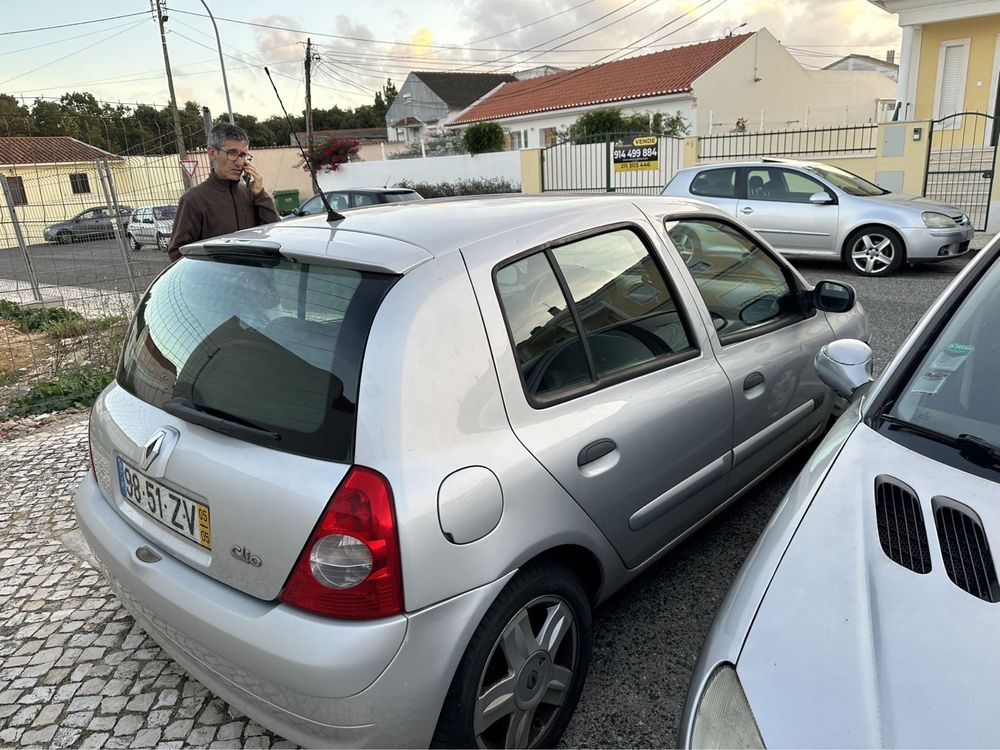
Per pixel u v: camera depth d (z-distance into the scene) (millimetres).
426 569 1659
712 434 2621
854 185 9641
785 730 1259
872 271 9125
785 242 9664
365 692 1613
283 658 1629
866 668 1315
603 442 2139
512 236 2127
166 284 2402
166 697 2430
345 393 1716
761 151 15602
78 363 6723
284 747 2199
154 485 2029
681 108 26484
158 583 1923
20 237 9828
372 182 26141
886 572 1492
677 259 2670
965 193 12977
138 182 8859
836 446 1957
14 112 36281
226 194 4266
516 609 1862
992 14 14445
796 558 1592
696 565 2994
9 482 4234
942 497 1651
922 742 1181
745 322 2980
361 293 1843
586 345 2229
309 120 37125
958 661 1289
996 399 1911
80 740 2248
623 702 2299
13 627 2855
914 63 15812
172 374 2117
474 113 36094
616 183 17750
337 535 1627
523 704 1938
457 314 1878
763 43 27969
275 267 2088
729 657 1433
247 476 1758
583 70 34969
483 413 1857
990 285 2168
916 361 2084
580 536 2057
